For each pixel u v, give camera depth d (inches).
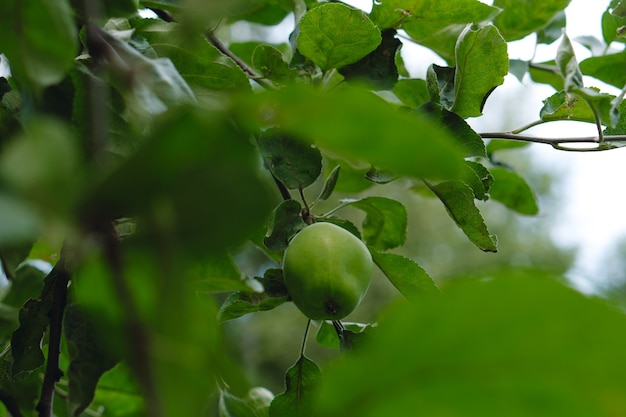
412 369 18.5
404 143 17.3
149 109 31.1
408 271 72.6
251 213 20.8
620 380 16.9
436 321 17.7
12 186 19.5
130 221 36.4
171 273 20.9
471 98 73.3
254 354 384.8
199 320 22.5
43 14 30.6
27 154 19.7
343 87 79.1
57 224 19.8
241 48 105.2
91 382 49.0
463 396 18.3
